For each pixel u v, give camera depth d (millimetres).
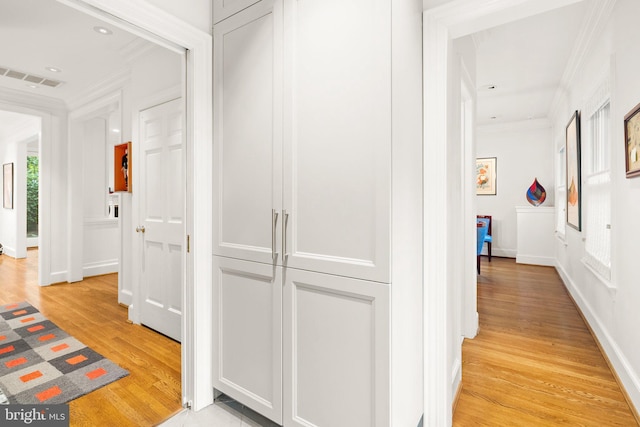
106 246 5027
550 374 2234
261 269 1616
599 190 2824
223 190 1798
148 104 2895
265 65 1595
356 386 1339
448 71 1542
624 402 1923
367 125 1288
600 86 2723
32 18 2549
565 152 4352
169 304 2734
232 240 1755
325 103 1396
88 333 2838
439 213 1521
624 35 2107
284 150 1523
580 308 3443
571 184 3947
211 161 1839
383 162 1244
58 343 2633
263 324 1632
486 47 3232
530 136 6227
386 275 1242
